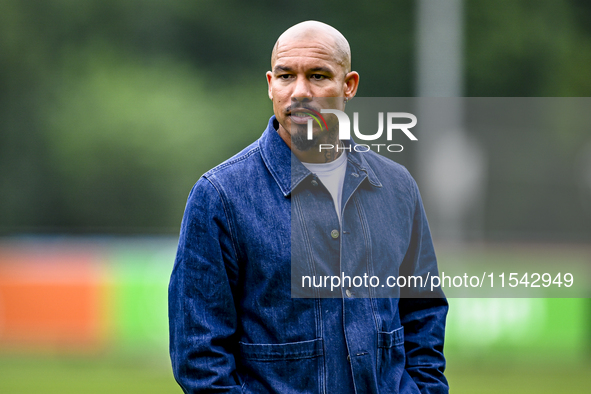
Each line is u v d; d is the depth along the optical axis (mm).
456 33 52062
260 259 6945
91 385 27344
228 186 7055
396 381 7270
